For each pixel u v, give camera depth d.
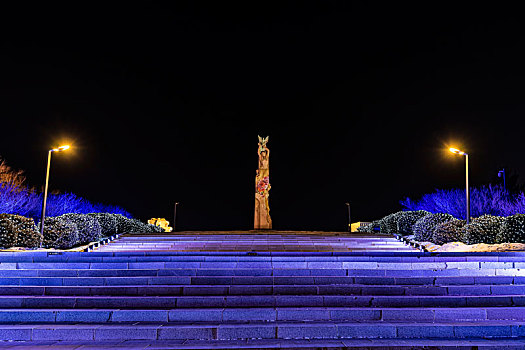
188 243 20.53
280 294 10.30
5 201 35.03
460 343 7.96
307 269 11.48
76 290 10.29
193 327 8.49
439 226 22.62
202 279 10.91
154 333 8.46
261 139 31.42
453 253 12.73
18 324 8.94
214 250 19.73
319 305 9.76
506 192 42.00
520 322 8.82
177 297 9.78
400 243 21.05
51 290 10.31
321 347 7.77
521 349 7.75
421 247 20.11
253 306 9.72
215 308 9.54
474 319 9.12
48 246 20.88
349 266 12.00
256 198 30.83
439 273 11.39
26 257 12.34
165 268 12.02
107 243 20.95
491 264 11.84
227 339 8.40
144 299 9.71
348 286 10.34
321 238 21.95
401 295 10.21
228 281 10.92
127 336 8.45
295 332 8.45
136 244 20.41
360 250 20.14
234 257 12.56
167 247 20.19
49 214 39.19
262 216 30.58
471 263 11.89
